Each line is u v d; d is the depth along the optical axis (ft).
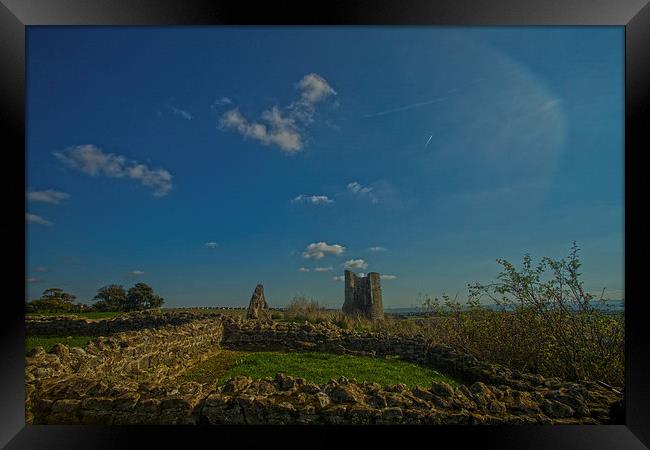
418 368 28.25
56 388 15.76
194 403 14.55
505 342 24.21
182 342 30.19
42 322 41.78
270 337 37.63
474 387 15.33
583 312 20.61
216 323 37.65
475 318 26.25
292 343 36.65
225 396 14.62
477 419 13.60
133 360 23.65
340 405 14.15
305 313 45.98
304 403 14.21
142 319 45.62
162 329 29.17
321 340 35.58
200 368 29.60
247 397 14.34
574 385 16.37
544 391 16.28
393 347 32.22
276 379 16.08
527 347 22.99
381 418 13.66
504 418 13.64
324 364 29.66
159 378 25.04
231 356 34.19
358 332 35.58
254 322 40.57
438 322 30.30
